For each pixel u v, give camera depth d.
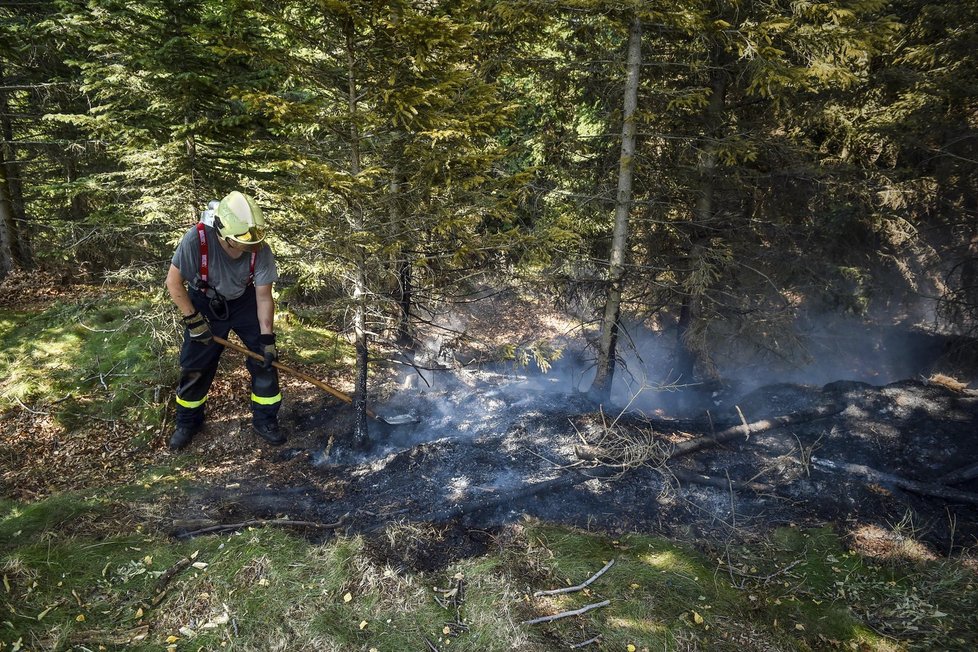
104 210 7.88
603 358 6.35
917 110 7.24
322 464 4.77
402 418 5.50
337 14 3.78
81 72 8.38
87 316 6.87
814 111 6.76
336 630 3.01
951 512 4.48
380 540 3.73
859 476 4.72
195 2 6.64
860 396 5.62
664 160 6.82
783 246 7.62
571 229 5.77
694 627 3.26
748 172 6.81
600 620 3.24
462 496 4.20
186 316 4.19
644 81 6.44
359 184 4.02
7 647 2.73
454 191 4.60
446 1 5.38
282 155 7.00
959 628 3.46
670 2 5.30
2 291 7.96
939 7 6.79
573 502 4.28
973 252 8.57
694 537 4.10
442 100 4.07
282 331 7.63
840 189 7.07
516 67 6.04
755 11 5.87
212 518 3.94
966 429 5.12
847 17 4.95
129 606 3.10
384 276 4.57
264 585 3.27
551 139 6.71
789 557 3.98
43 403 5.34
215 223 4.00
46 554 3.34
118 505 3.95
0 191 8.59
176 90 6.64
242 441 5.02
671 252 7.36
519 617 3.19
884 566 3.98
